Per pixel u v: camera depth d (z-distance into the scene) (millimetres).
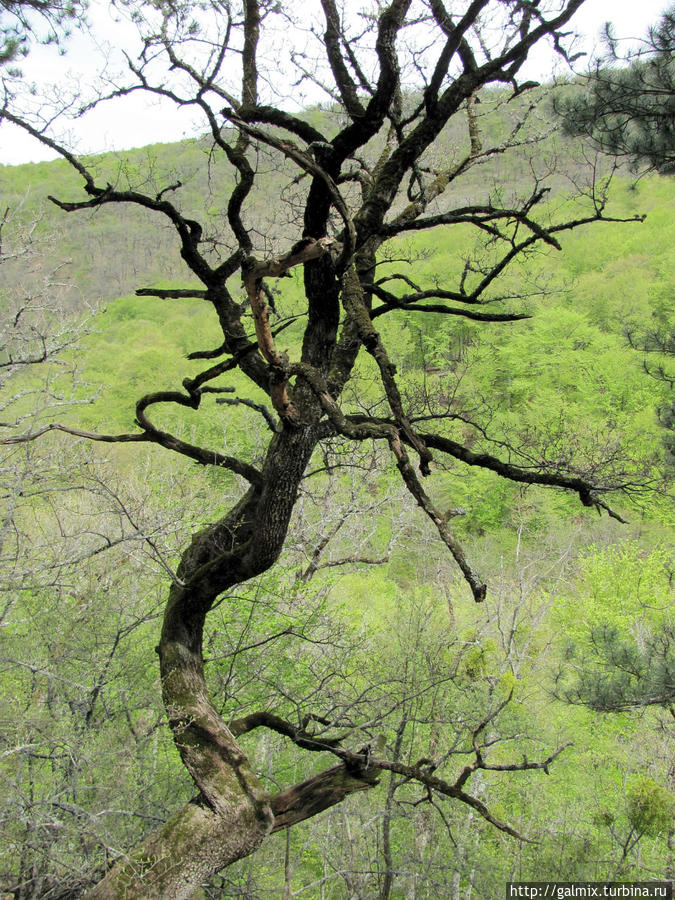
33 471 6691
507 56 5074
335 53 5180
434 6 5223
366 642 10195
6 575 5652
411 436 3998
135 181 5762
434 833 10695
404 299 5977
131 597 8023
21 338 8055
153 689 6879
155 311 47031
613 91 7934
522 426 24875
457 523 31594
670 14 7684
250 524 5867
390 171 5102
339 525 11430
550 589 22750
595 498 6355
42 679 6148
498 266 6090
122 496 8016
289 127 5168
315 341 5180
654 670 10203
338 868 10250
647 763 13453
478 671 11406
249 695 8898
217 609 8672
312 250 3947
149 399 5719
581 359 35562
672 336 15336
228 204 5379
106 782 5680
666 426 13562
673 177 9078
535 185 6301
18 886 4879
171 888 4832
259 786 5289
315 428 5367
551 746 12875
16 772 5035
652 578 21438
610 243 51312
